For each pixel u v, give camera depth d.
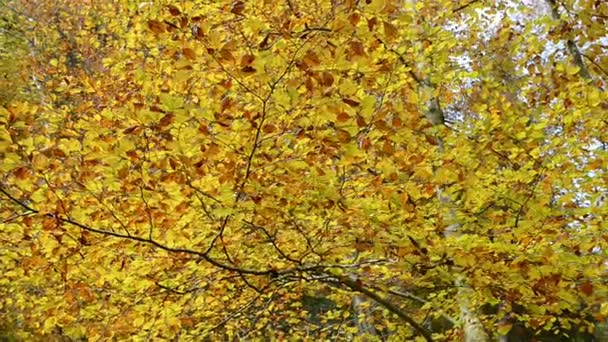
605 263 3.79
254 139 3.21
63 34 12.56
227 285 4.76
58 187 3.34
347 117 2.94
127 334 4.73
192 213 3.60
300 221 4.03
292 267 4.16
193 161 3.26
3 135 3.00
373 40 3.63
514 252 3.72
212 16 4.47
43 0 13.14
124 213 3.45
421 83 4.90
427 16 5.27
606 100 4.32
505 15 5.46
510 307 4.34
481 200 4.00
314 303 9.06
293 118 3.21
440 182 3.53
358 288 4.14
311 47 3.26
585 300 4.08
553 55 5.19
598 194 3.73
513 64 5.37
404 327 6.52
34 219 3.38
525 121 4.24
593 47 5.20
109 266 3.84
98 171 3.26
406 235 3.56
